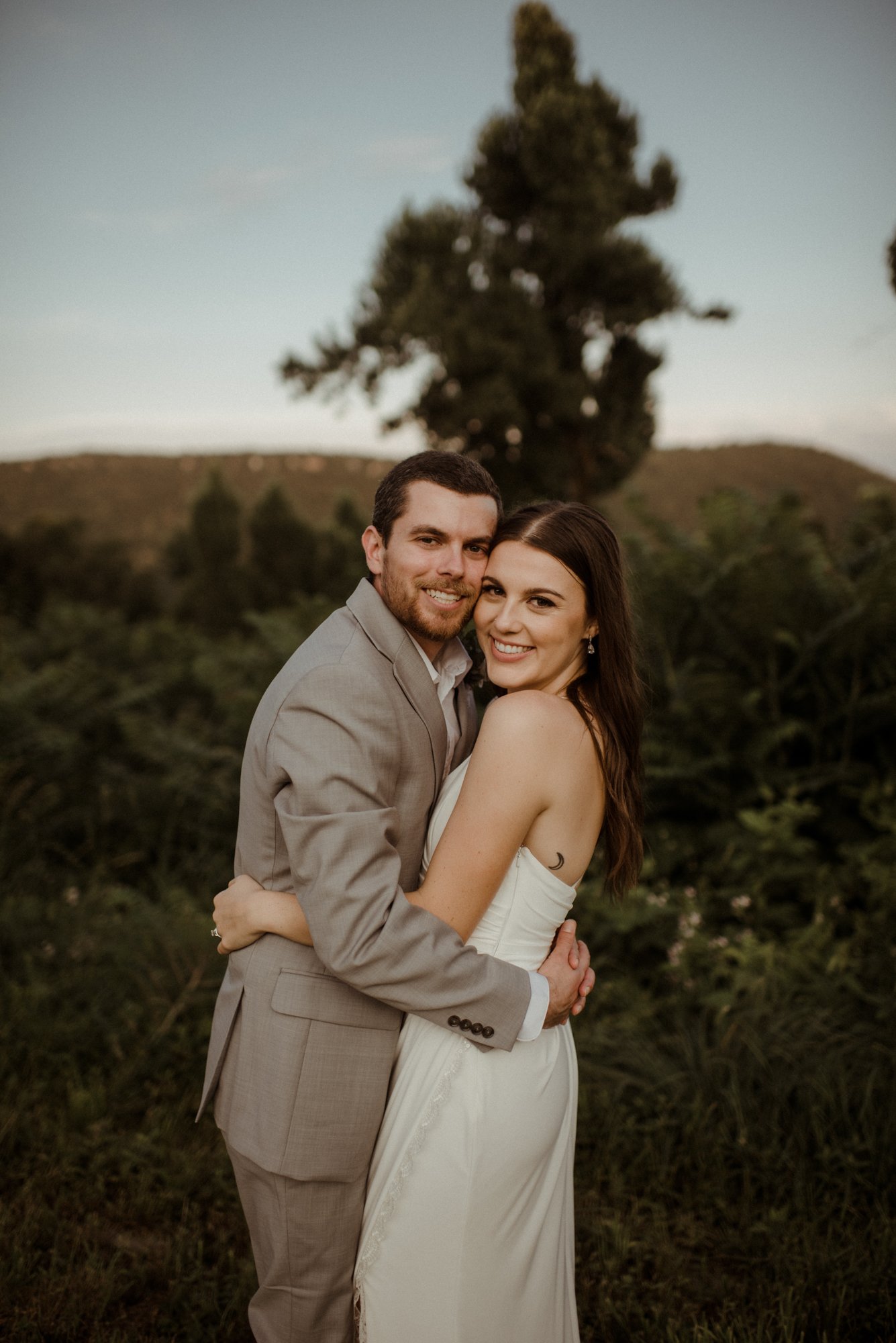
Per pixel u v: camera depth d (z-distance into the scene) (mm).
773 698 4641
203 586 19438
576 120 10906
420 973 1488
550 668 1764
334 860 1474
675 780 4430
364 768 1528
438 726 1696
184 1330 2086
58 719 6109
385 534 1698
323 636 1676
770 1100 2719
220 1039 1733
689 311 11727
